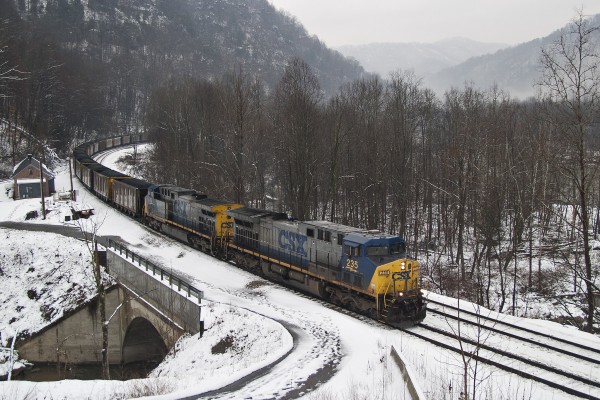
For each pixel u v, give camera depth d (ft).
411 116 192.54
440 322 78.95
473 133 149.89
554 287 123.13
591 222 168.76
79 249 139.54
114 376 115.75
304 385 55.77
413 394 48.26
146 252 134.82
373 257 80.33
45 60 331.36
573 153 100.01
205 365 75.56
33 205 189.88
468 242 169.68
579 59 81.15
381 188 171.32
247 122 183.11
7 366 117.50
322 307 87.56
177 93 272.31
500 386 55.06
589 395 52.06
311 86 257.55
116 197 190.60
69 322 123.24
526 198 137.49
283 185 189.67
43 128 295.69
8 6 391.86
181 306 90.33
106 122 422.00
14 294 134.41
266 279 108.27
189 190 147.02
